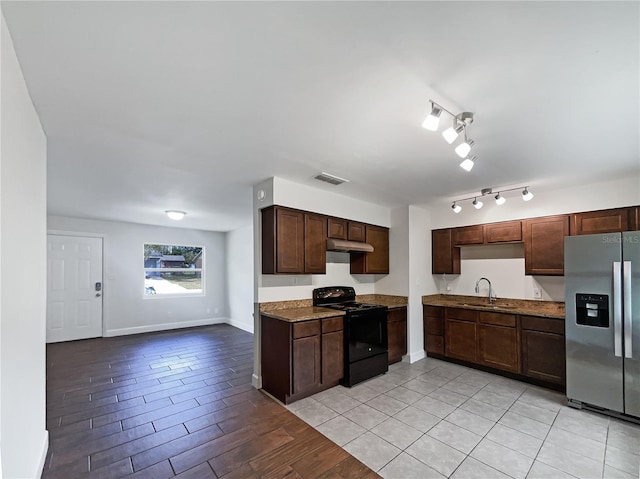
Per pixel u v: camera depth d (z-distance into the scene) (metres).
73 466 2.08
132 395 3.24
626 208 3.24
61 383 3.58
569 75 1.53
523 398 3.15
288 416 2.77
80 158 2.69
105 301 5.96
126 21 1.20
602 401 2.81
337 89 1.67
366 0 1.10
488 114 1.92
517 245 4.28
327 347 3.31
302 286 3.91
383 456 2.19
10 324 1.34
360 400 3.10
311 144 2.40
